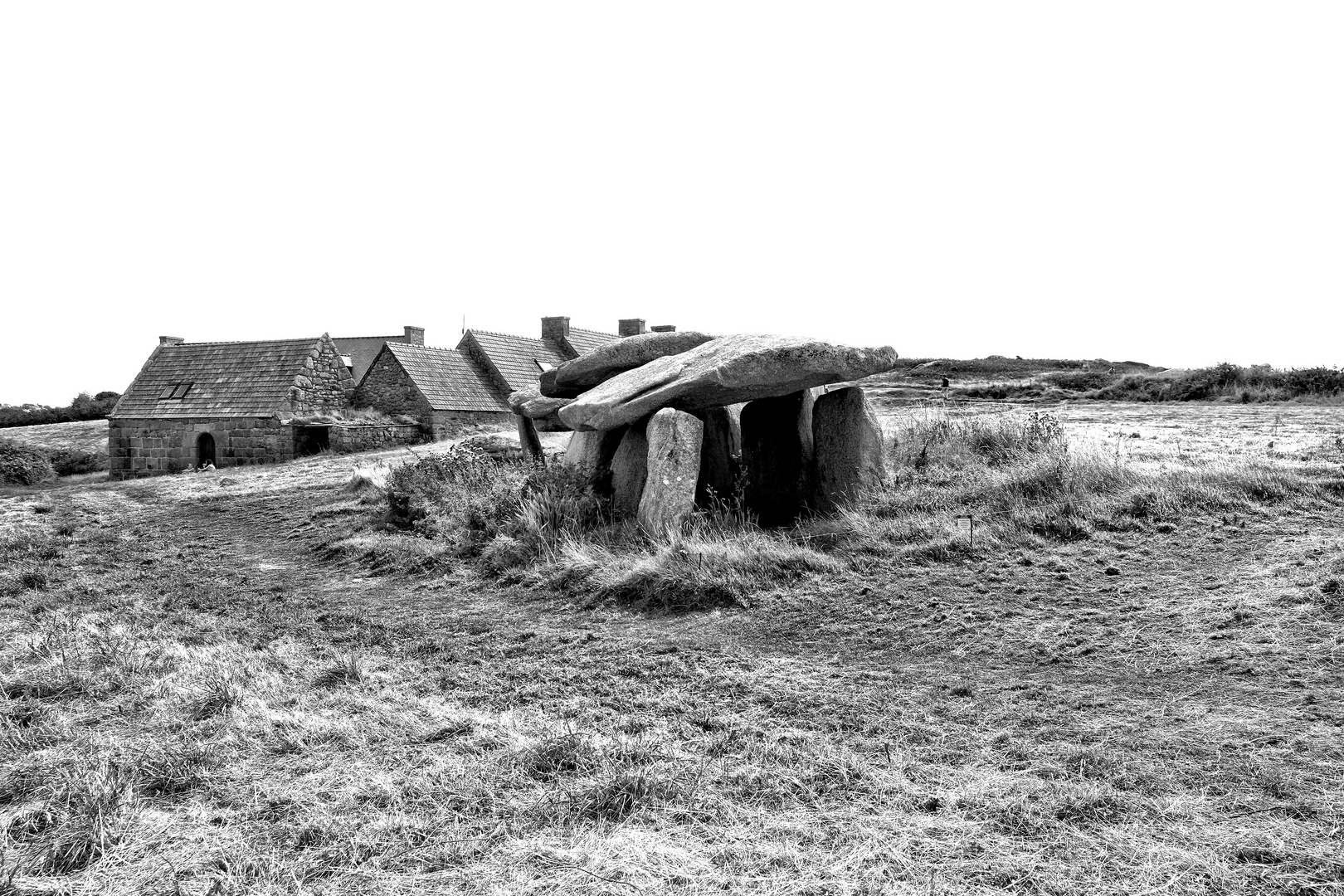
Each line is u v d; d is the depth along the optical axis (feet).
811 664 23.59
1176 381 95.71
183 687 22.61
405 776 17.12
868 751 17.88
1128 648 22.49
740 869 13.51
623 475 42.16
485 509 41.96
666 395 38.34
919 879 13.06
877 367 38.63
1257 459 39.40
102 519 56.75
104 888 13.32
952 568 29.63
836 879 13.12
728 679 22.62
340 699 21.97
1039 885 12.80
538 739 18.60
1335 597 23.47
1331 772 15.70
